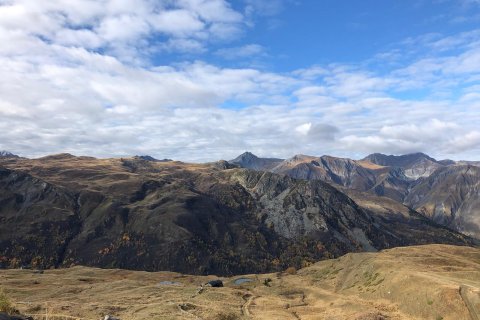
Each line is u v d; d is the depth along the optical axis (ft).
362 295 327.88
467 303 222.07
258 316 284.82
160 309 288.10
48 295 370.73
